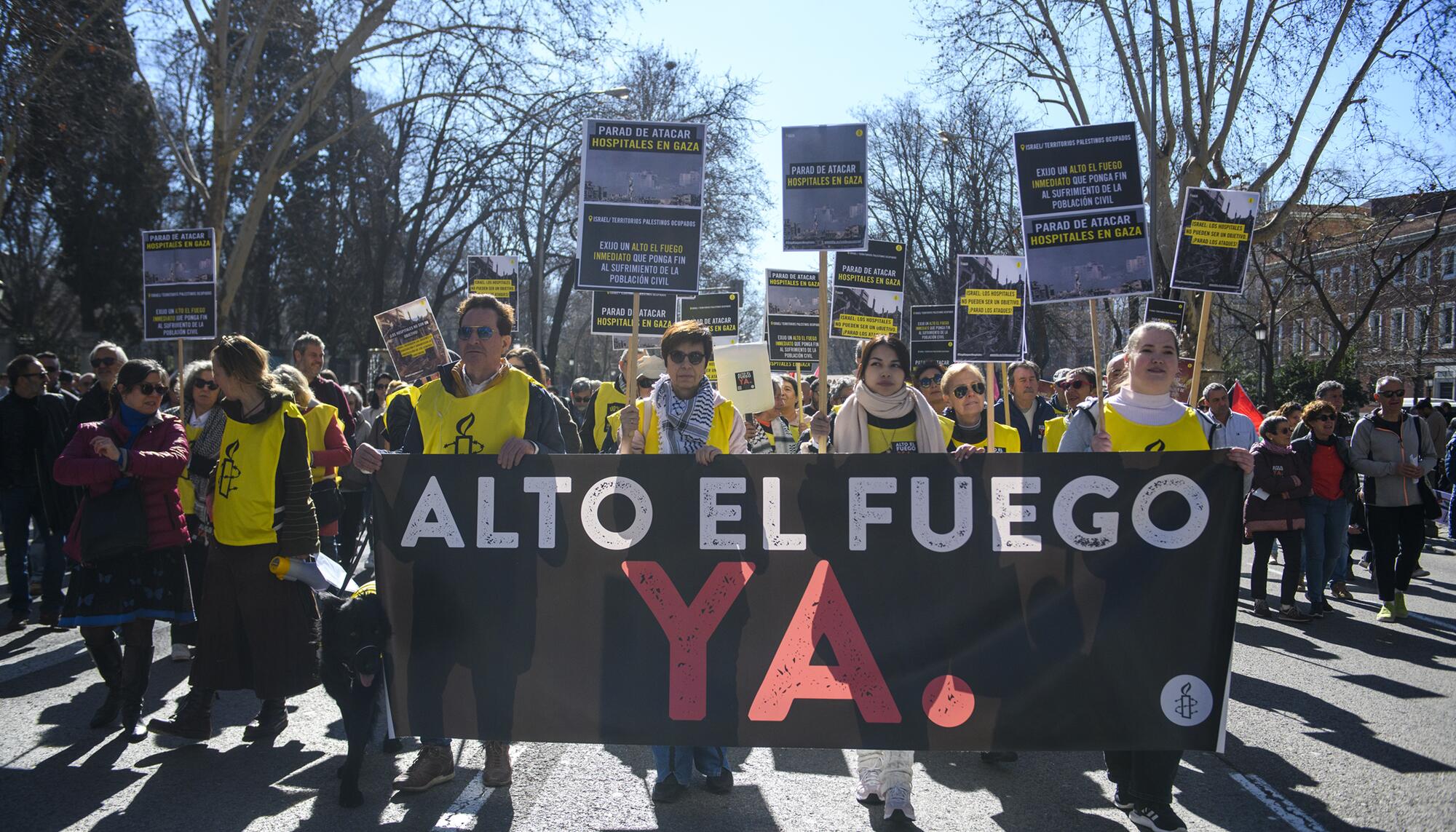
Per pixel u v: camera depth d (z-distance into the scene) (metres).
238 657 4.97
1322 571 9.05
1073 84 22.34
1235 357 40.66
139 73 19.97
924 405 4.80
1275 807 4.55
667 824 4.29
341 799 4.45
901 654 4.18
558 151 30.69
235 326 39.78
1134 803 4.17
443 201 33.59
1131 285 4.80
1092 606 4.12
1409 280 39.03
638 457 4.28
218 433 6.52
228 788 4.64
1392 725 5.79
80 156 33.75
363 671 4.29
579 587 4.29
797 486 4.23
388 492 4.35
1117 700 4.10
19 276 39.12
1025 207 4.89
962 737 4.13
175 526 5.42
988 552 4.17
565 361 74.69
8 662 6.86
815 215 5.00
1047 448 6.18
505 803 4.53
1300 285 32.22
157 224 38.78
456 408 4.62
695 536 4.26
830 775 5.00
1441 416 15.75
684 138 4.91
